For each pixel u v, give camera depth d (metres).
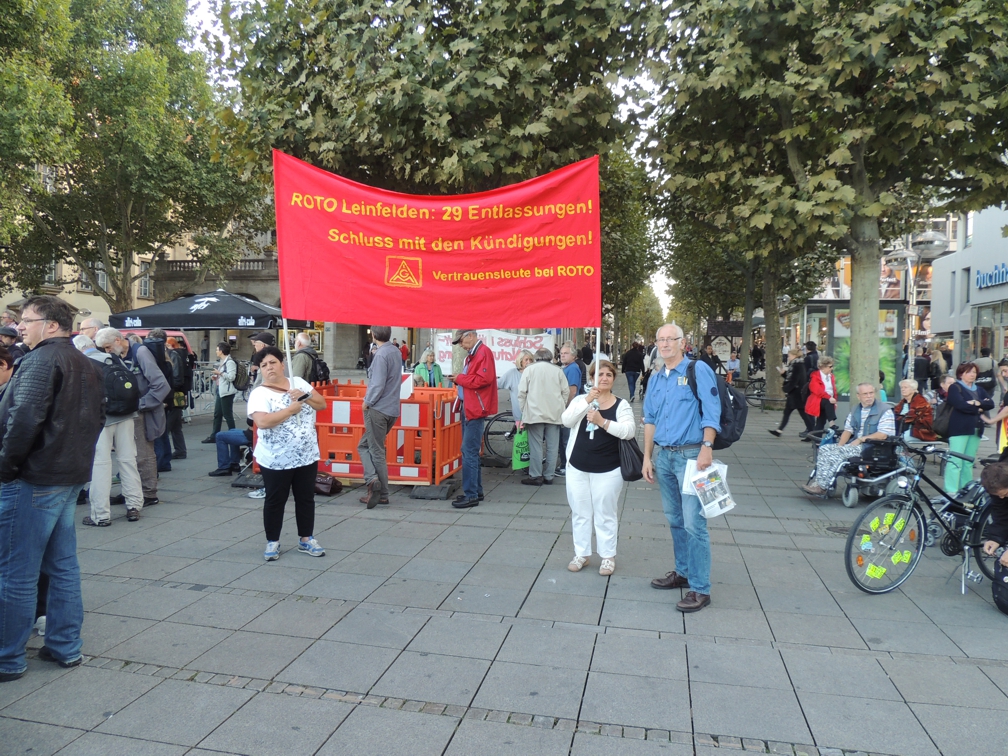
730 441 4.70
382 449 7.33
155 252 27.19
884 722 3.33
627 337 68.50
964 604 4.91
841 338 15.73
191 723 3.25
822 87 7.72
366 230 6.03
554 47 8.27
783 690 3.62
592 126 8.93
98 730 3.18
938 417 7.95
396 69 8.20
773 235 9.25
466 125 8.62
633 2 8.30
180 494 7.89
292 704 3.43
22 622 3.63
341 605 4.68
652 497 8.05
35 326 3.73
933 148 8.71
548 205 5.83
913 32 7.68
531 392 8.61
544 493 8.27
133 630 4.25
